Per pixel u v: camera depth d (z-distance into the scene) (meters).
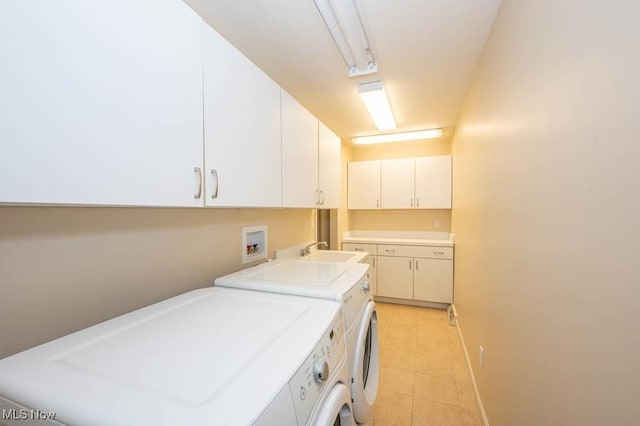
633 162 0.52
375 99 2.32
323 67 1.89
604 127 0.60
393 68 1.90
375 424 1.59
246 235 1.72
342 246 3.84
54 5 0.54
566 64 0.75
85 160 0.59
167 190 0.79
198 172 0.89
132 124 0.69
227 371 0.58
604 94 0.60
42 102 0.52
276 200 1.39
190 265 1.31
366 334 1.37
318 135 2.00
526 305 1.01
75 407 0.47
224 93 1.01
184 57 0.84
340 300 1.08
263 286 1.21
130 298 1.03
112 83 0.64
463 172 2.51
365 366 1.49
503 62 1.29
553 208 0.83
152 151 0.74
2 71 0.47
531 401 0.97
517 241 1.11
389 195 3.83
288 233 2.24
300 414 0.59
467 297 2.25
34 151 0.51
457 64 1.85
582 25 0.68
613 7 0.57
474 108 1.98
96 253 0.93
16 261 0.74
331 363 0.80
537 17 0.94
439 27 1.48
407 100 2.46
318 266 1.64
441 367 2.15
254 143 1.20
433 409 1.70
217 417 0.45
